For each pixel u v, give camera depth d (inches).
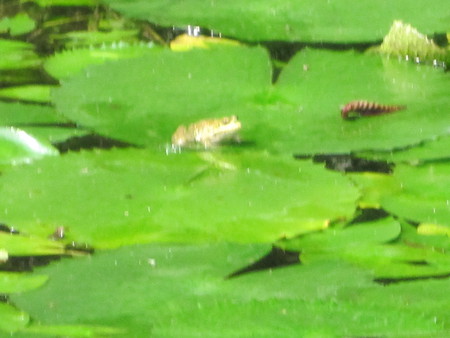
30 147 75.9
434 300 68.5
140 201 72.9
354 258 70.5
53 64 82.4
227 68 81.2
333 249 70.9
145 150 75.9
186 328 67.4
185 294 68.8
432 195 73.1
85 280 69.6
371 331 67.1
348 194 73.1
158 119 77.7
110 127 77.2
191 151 75.9
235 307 68.1
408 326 67.4
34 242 71.2
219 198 73.0
